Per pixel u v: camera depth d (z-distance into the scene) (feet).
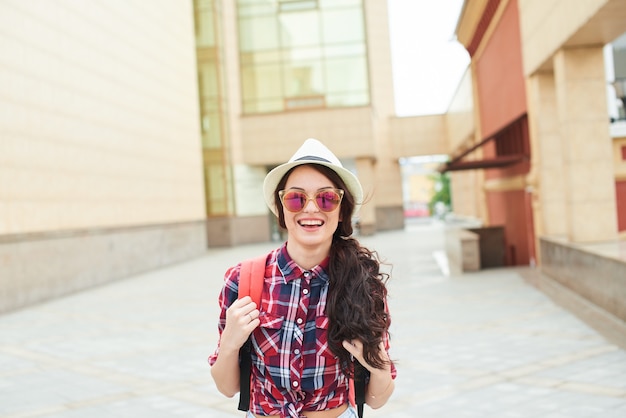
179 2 77.71
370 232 106.22
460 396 17.07
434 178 207.21
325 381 6.40
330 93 102.37
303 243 6.36
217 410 17.15
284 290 6.39
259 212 106.83
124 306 39.29
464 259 48.16
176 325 31.35
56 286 44.86
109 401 18.47
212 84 100.73
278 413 6.50
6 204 39.17
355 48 101.81
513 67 49.08
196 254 79.61
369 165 103.40
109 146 55.31
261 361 6.49
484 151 70.13
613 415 14.80
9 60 40.22
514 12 47.39
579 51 32.99
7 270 38.86
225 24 104.17
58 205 45.73
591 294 29.43
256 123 103.76
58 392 19.77
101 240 52.85
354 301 6.21
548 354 21.01
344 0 101.91
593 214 33.35
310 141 6.74
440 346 23.31
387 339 6.77
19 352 26.58
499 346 22.68
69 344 27.84
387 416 15.71
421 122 133.18
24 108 41.73
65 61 47.91
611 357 20.03
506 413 15.47
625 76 43.21
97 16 54.08
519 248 54.08
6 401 18.98
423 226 148.97
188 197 77.71
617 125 39.75
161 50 70.28
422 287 40.68
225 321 6.78
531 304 31.07
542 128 39.73
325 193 6.39
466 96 82.33
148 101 65.57
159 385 20.01
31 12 43.21
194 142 81.41
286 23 103.40
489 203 72.28
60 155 46.39
